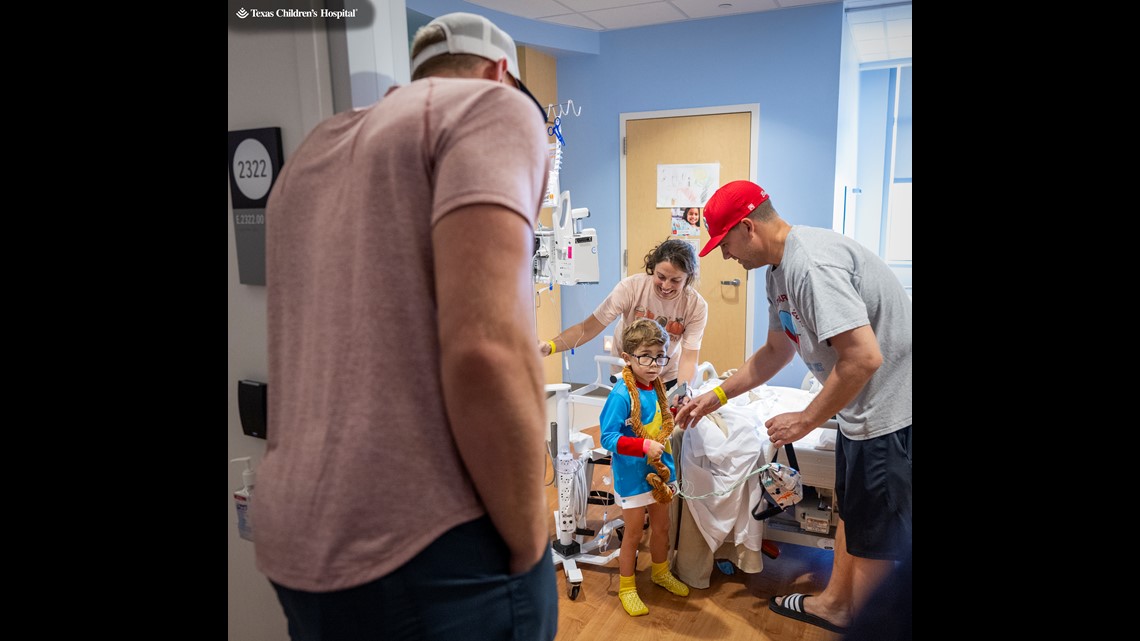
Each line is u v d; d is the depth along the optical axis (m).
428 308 0.70
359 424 0.68
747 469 2.27
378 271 0.69
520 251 0.66
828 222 4.17
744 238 1.75
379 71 1.06
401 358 0.69
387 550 0.69
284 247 0.78
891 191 5.61
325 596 0.70
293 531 0.71
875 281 1.64
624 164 4.65
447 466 0.70
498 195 0.64
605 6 3.91
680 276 2.44
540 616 0.80
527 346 0.67
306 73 1.02
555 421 2.54
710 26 4.25
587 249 2.55
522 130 0.69
